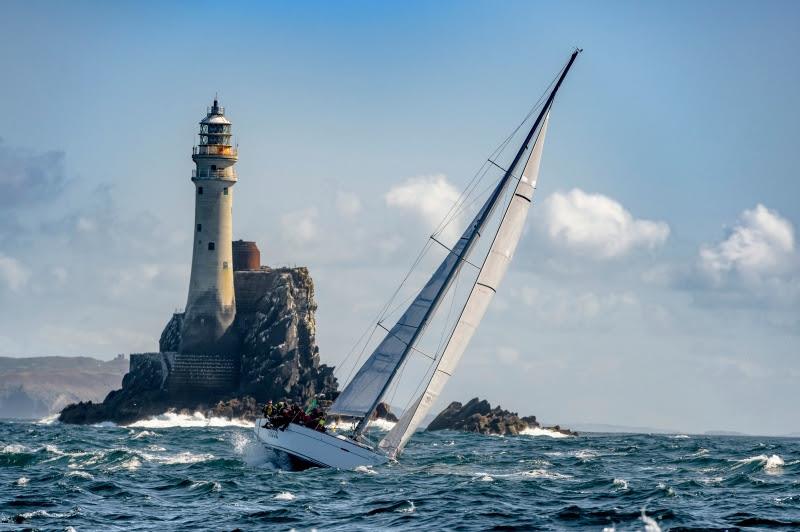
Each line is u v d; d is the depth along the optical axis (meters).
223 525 108.88
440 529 107.00
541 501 125.62
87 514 113.88
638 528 106.44
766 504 122.00
